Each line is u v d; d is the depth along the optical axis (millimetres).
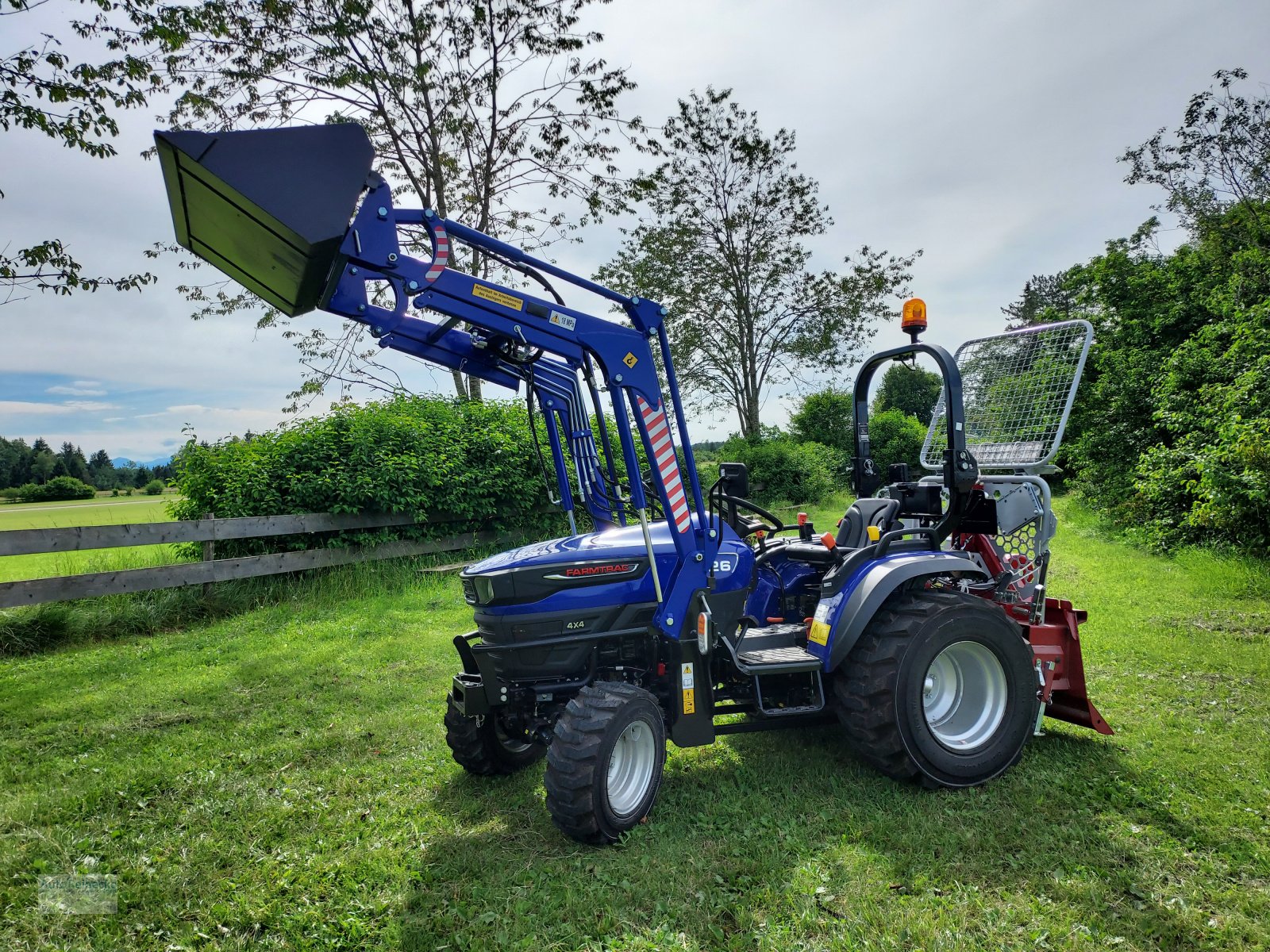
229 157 2580
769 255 23047
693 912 2555
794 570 4156
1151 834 2973
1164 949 2303
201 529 7535
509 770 3793
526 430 10844
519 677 3311
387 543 9148
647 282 22828
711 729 3445
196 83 14531
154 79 13758
